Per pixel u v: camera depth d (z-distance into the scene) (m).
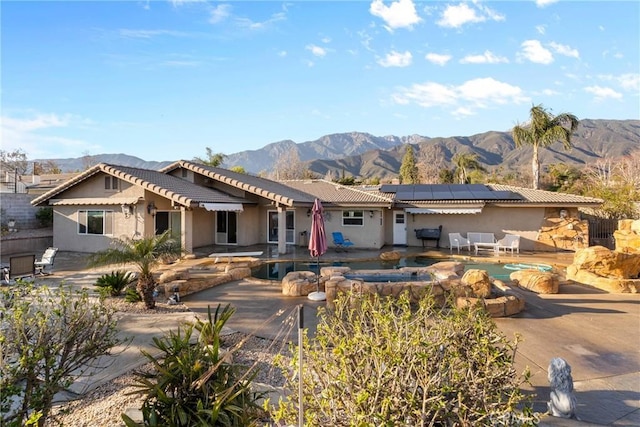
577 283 16.25
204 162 54.03
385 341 4.07
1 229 28.12
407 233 29.94
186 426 4.97
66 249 26.19
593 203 26.50
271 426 4.99
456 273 15.68
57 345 5.09
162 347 6.32
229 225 29.00
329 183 33.97
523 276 15.41
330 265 21.64
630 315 11.61
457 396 3.85
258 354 8.45
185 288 14.05
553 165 51.28
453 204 27.78
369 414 3.51
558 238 27.38
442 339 4.12
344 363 3.86
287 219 29.48
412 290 12.37
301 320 3.87
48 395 4.91
